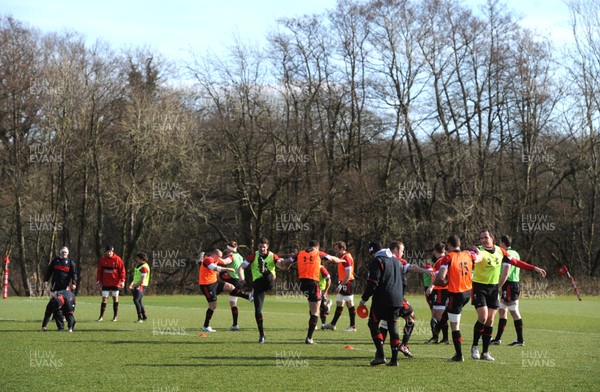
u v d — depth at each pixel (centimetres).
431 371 1598
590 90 6438
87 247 6781
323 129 6738
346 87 6619
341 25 6519
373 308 1681
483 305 1794
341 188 6519
